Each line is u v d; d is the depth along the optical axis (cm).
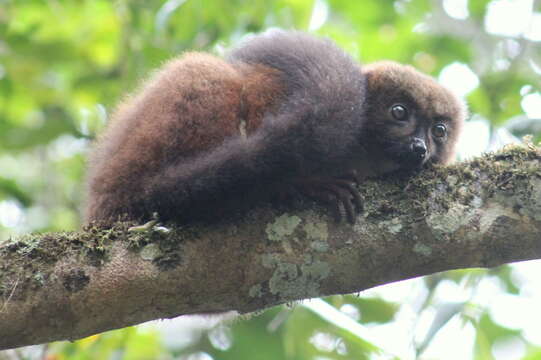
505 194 837
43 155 1948
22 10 1905
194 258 800
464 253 829
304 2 1830
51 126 1875
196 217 852
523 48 1791
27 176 2002
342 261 823
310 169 898
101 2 1891
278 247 820
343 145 923
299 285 822
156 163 925
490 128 1667
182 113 932
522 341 1741
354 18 2033
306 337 1359
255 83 994
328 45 1032
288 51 1016
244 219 834
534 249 827
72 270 769
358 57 1958
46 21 1930
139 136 939
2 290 752
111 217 916
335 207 835
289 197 864
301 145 884
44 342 771
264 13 1716
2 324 746
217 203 848
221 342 1398
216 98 953
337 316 1185
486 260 833
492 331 1727
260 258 814
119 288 775
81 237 793
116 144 971
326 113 913
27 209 1852
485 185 845
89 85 1900
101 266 777
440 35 1911
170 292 791
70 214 1830
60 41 1945
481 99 1750
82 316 769
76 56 1958
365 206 845
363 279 830
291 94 982
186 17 1659
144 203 903
